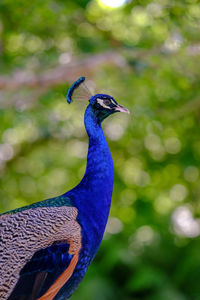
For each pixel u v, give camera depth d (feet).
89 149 19.89
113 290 34.81
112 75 44.57
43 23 44.19
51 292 16.47
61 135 50.49
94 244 18.15
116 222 51.16
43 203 18.30
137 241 40.65
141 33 44.88
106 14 45.80
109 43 46.29
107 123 48.03
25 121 45.27
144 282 34.37
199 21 41.63
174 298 34.06
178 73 42.34
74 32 47.24
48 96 45.06
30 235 16.57
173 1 41.16
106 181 19.26
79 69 42.93
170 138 51.96
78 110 47.70
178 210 50.08
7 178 53.78
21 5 40.96
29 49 47.85
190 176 52.19
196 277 36.11
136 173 53.83
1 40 46.47
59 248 16.66
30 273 15.97
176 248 40.32
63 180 53.67
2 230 16.69
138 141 52.37
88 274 35.45
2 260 15.89
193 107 45.14
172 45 42.60
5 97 44.24
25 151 53.21
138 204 51.49
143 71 41.73
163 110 45.88
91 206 18.65
